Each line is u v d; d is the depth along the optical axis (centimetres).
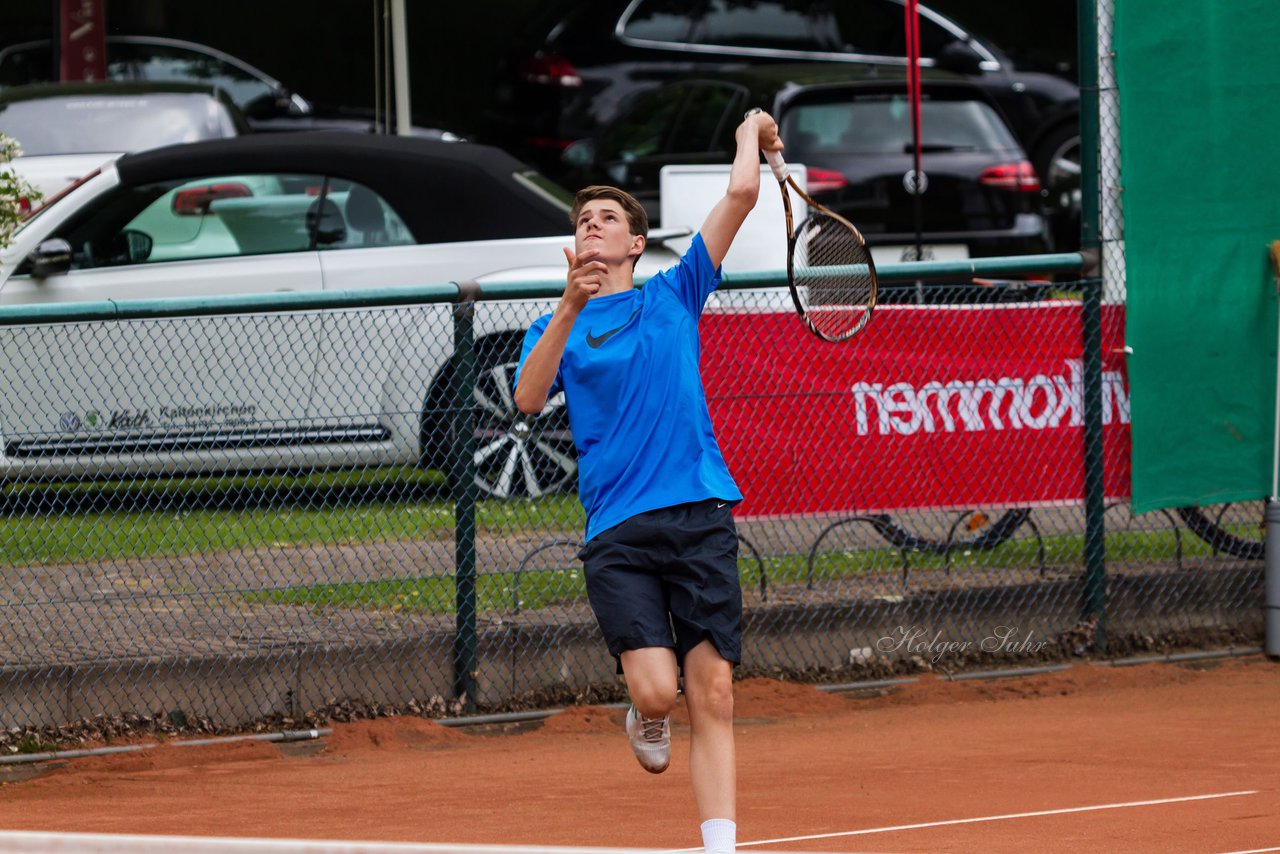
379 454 2900
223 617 2609
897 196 4978
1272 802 2011
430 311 2958
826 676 2839
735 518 2753
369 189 3634
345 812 2058
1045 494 2920
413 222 3625
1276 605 3020
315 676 2564
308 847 940
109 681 2456
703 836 1575
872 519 2869
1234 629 3105
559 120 5541
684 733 2617
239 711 2520
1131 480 2947
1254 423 3023
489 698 2659
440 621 2689
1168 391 2958
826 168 4991
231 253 3603
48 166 4403
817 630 2844
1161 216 2938
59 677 2431
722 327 2736
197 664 2500
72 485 2884
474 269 3603
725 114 5381
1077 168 5684
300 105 6075
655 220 5381
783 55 5494
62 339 3050
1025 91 5678
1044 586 2972
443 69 7675
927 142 5038
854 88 5056
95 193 3616
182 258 3597
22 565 2738
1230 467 3011
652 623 1623
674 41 5534
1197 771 2230
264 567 2745
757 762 2367
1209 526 3108
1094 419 2927
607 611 1630
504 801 2117
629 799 2130
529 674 2691
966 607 2925
